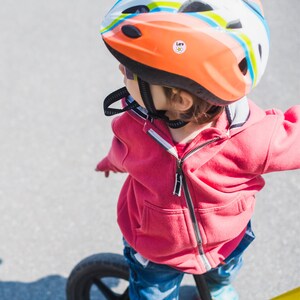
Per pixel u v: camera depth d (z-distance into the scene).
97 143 3.56
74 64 4.11
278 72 3.80
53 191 3.32
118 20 1.50
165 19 1.45
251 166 1.60
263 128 1.59
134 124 1.69
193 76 1.45
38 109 3.82
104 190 3.29
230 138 1.59
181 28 1.43
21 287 2.91
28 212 3.23
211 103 1.51
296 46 3.96
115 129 1.74
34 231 3.13
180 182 1.63
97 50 4.19
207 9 1.46
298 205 3.08
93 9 4.52
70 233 3.10
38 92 3.94
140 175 1.71
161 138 1.62
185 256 1.81
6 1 4.71
